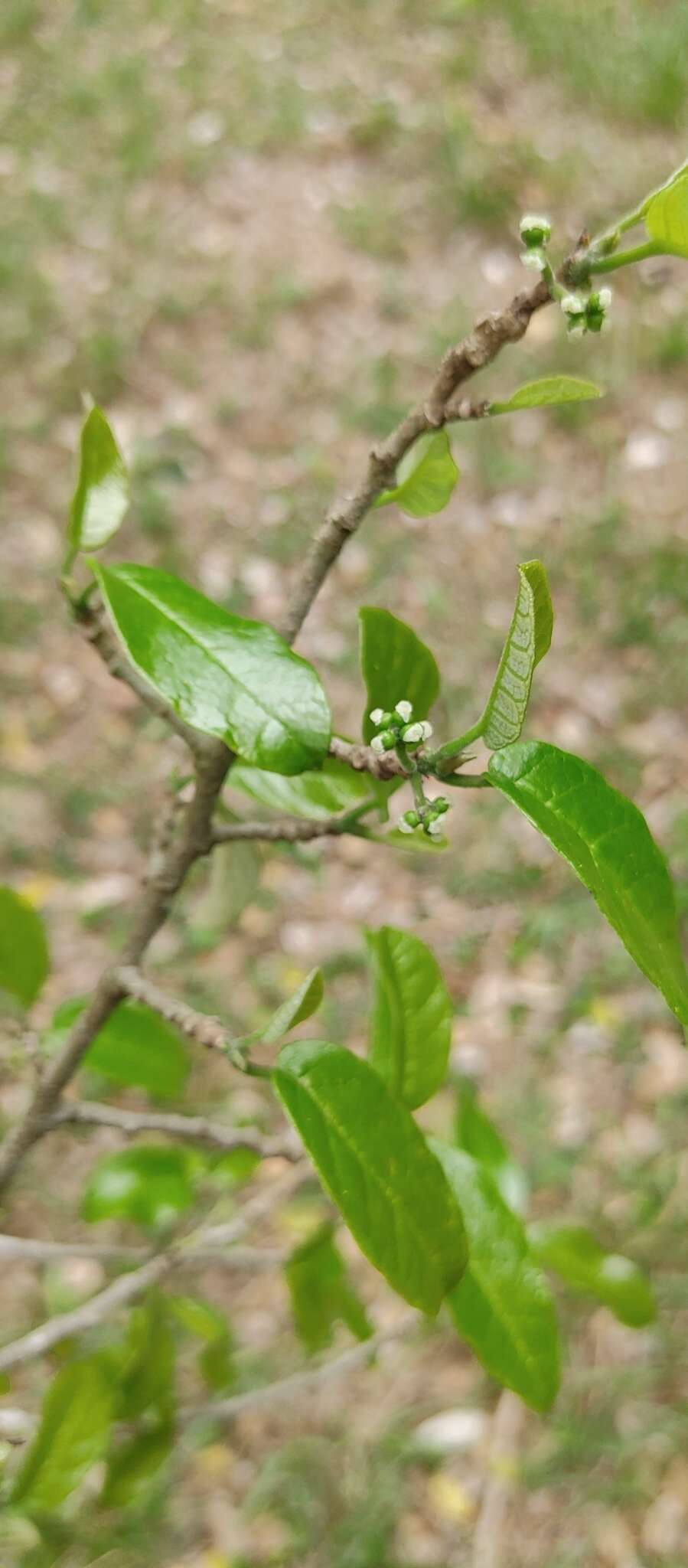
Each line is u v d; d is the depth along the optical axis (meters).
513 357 2.49
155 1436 0.72
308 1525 1.29
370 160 3.07
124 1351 0.69
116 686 2.10
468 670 2.08
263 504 2.36
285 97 3.21
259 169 3.04
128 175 2.99
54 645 2.14
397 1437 1.35
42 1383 1.19
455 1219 0.52
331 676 2.09
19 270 2.71
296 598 0.54
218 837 0.57
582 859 0.48
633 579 2.17
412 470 0.54
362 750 0.51
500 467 2.34
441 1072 0.59
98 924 1.83
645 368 2.49
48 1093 0.62
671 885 0.49
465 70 3.20
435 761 0.50
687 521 2.27
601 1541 1.29
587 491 2.32
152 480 2.37
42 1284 1.41
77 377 2.52
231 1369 0.82
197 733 0.55
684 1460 1.34
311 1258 0.72
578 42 3.21
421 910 1.84
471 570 2.23
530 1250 0.58
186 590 0.52
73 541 0.53
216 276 2.77
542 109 3.12
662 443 2.39
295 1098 0.52
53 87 3.26
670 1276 1.43
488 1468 1.35
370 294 2.75
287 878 1.87
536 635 0.48
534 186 2.89
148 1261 0.74
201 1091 1.59
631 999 1.72
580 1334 1.42
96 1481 1.13
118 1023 0.69
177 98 3.23
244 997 1.73
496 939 1.80
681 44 3.12
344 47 3.40
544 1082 1.63
